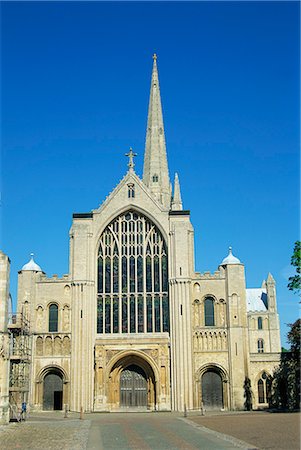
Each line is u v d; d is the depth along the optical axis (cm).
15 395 8750
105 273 9669
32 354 9331
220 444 4203
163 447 4072
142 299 9538
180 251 9525
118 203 9838
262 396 9744
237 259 10362
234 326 9344
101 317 9494
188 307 9319
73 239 9719
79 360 9200
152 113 14050
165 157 13812
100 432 5425
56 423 6781
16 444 4450
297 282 7625
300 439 4212
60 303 9519
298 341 8750
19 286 9594
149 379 9306
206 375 9344
